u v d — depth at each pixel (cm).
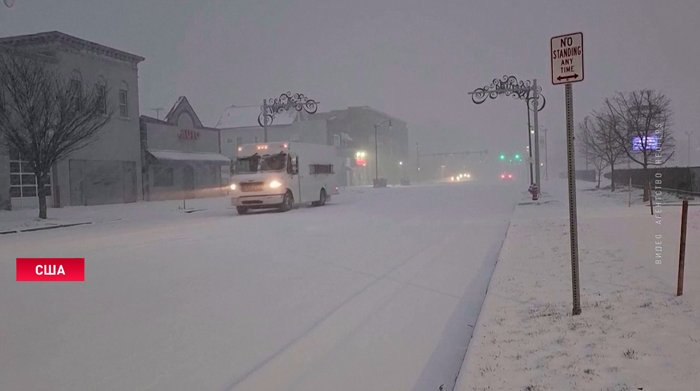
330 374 579
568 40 658
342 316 802
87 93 2988
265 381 560
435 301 887
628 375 466
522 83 3381
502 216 2323
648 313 639
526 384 473
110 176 3784
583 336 581
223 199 4450
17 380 566
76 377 573
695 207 2131
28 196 3203
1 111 2483
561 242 1289
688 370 464
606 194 3428
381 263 1241
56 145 2605
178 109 4538
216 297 926
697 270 859
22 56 2698
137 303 891
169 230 2097
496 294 814
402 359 622
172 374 579
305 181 3181
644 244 1141
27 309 861
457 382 496
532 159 3419
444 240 1611
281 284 1027
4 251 1574
